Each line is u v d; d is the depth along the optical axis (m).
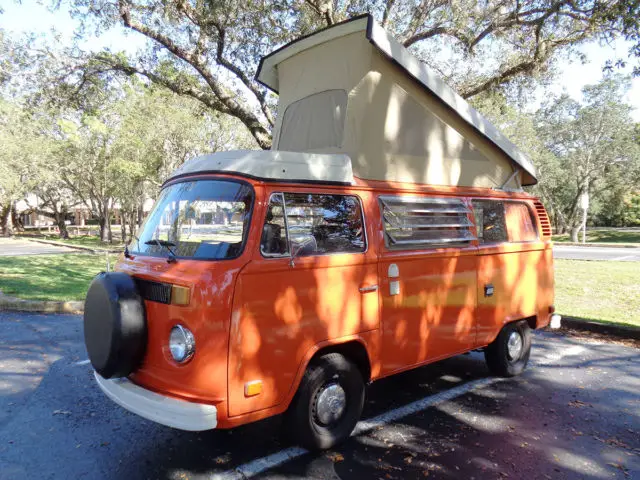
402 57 4.55
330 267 3.76
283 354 3.46
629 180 38.25
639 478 3.50
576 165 36.47
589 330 7.89
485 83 13.52
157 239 4.00
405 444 4.00
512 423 4.42
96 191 35.25
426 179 4.93
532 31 12.27
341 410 3.95
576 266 15.99
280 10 11.53
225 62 12.13
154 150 27.89
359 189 4.16
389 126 4.62
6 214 45.00
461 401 4.95
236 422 3.25
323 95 4.95
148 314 3.52
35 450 3.87
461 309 4.91
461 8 12.02
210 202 3.66
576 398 5.02
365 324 4.00
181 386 3.24
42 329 7.77
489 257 5.26
